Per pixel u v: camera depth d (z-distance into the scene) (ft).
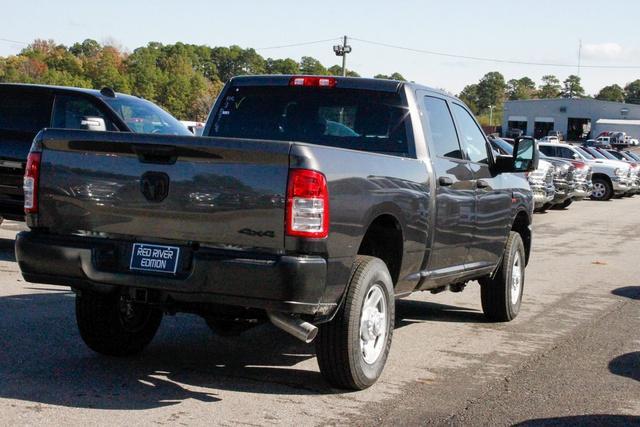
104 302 19.29
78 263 17.19
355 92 22.07
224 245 16.46
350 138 21.84
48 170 17.75
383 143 21.45
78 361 19.67
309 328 16.33
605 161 106.73
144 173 16.87
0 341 21.08
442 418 16.80
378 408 17.25
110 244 17.17
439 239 21.40
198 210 16.47
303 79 22.56
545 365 21.61
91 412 16.08
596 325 27.17
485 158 25.34
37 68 431.84
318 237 16.02
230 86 23.34
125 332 19.97
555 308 30.17
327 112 22.21
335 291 16.81
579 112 363.76
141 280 16.66
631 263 44.50
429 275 21.38
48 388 17.44
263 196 16.05
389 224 19.42
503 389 19.16
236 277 16.01
